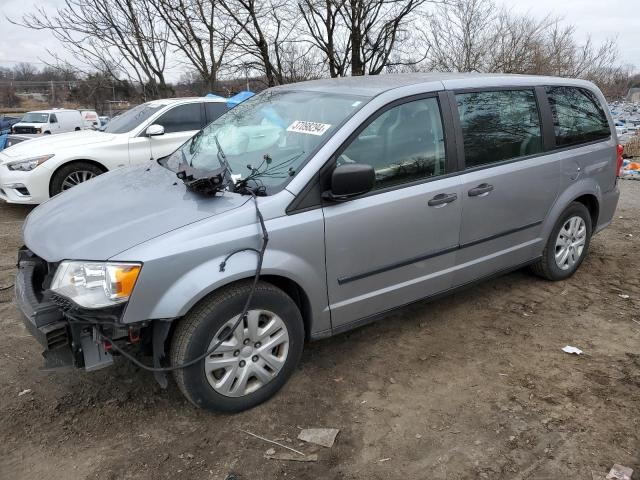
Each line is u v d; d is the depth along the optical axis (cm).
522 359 353
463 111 368
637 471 253
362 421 292
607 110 491
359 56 1178
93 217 290
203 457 265
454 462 261
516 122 402
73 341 262
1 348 359
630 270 513
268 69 1171
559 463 259
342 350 363
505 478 250
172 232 263
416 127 343
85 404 304
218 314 270
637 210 760
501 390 318
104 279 251
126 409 301
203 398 279
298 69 1246
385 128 328
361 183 290
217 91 1231
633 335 384
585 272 505
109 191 329
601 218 497
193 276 260
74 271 257
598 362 348
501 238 399
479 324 400
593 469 255
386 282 337
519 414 296
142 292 251
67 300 255
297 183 292
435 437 279
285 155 315
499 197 383
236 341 281
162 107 784
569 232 465
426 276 357
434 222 348
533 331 390
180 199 295
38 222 311
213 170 300
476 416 294
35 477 252
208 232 266
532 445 271
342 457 265
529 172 403
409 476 253
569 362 349
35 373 332
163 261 254
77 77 1285
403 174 335
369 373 337
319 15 1138
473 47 1584
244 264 271
